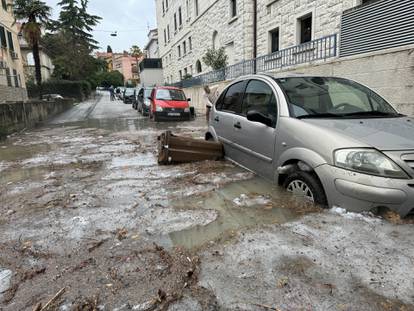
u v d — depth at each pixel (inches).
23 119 535.5
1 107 437.4
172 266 96.1
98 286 87.9
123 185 184.2
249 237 111.4
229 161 217.8
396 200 109.7
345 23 313.6
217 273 91.3
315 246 102.7
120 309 78.2
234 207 141.3
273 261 95.7
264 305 77.7
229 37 772.6
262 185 166.2
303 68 382.0
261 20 630.5
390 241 103.0
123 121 636.1
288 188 147.6
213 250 104.2
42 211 146.9
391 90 260.2
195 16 1066.1
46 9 1064.8
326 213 122.3
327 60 350.0
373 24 277.4
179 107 593.9
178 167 221.1
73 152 305.4
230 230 118.7
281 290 82.8
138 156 273.1
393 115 157.5
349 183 116.0
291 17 534.0
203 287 85.4
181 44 1285.7
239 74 614.9
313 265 92.7
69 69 1866.4
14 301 83.0
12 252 109.0
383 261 93.1
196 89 839.1
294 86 166.4
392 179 110.3
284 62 465.7
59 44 1884.8
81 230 124.2
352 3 406.9
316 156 127.6
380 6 269.0
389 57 260.2
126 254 104.5
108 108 1099.3
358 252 98.0
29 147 350.3
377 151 114.0
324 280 86.0
